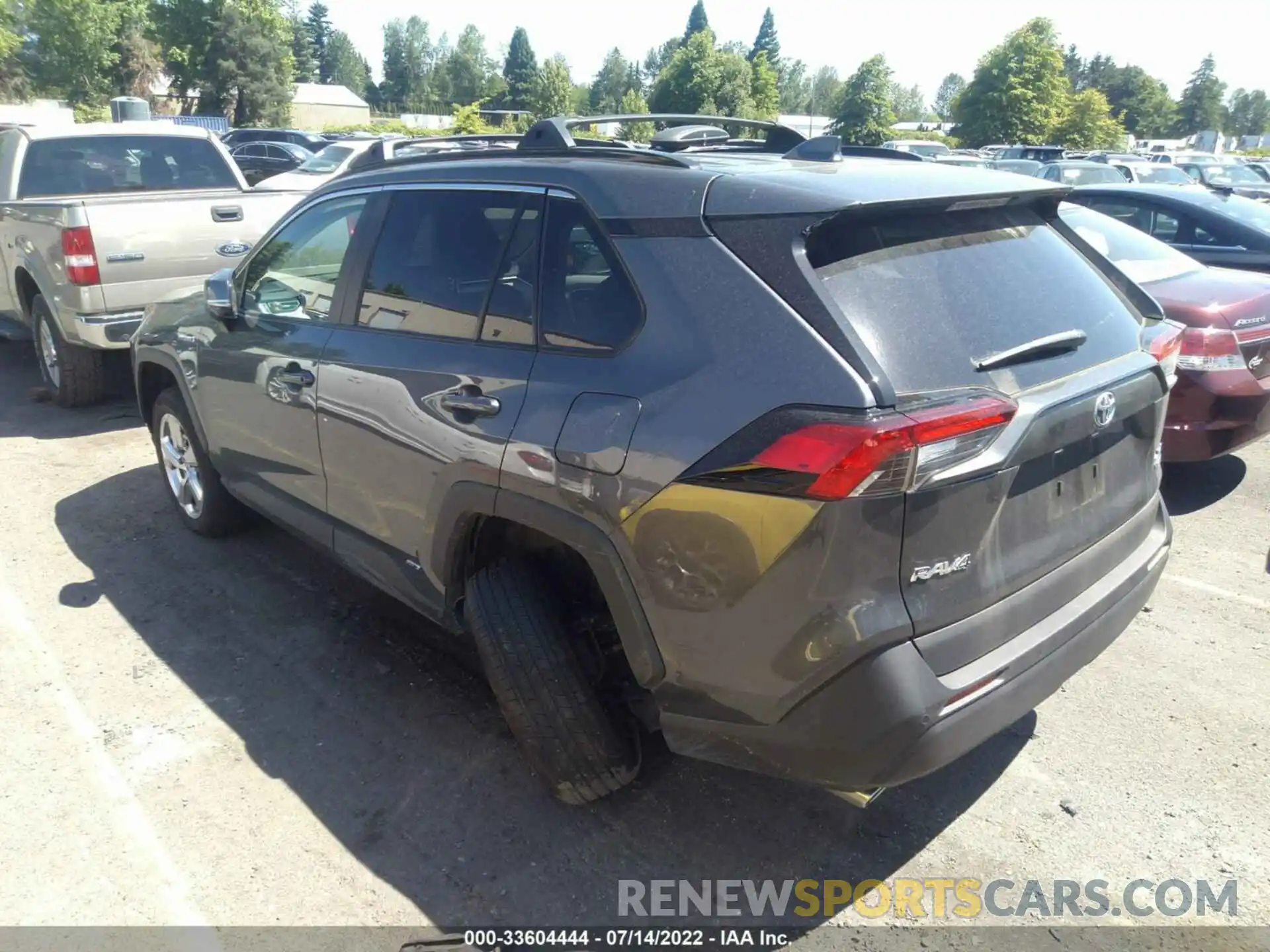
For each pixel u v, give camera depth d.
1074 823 2.91
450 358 2.95
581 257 2.66
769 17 98.12
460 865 2.73
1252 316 5.04
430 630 4.02
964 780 3.11
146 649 3.84
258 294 4.00
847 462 2.03
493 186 2.99
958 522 2.20
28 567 4.54
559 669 2.71
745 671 2.26
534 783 3.08
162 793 3.01
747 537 2.17
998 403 2.16
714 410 2.24
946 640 2.22
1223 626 4.09
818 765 2.25
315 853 2.77
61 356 6.84
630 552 2.39
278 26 61.41
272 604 4.21
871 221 2.41
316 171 14.05
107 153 7.57
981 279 2.50
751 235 2.35
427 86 120.56
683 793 3.04
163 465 5.04
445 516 2.91
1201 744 3.29
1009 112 53.38
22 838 2.81
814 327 2.18
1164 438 5.11
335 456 3.44
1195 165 21.59
